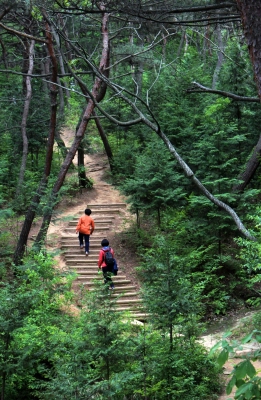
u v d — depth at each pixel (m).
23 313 8.37
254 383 2.68
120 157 22.75
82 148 22.64
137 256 17.22
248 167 16.22
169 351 7.61
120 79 26.14
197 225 15.52
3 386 8.03
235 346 2.96
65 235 18.66
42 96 25.58
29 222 16.31
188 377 7.74
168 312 7.55
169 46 35.31
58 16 10.48
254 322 11.12
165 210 17.61
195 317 8.48
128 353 7.20
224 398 7.63
